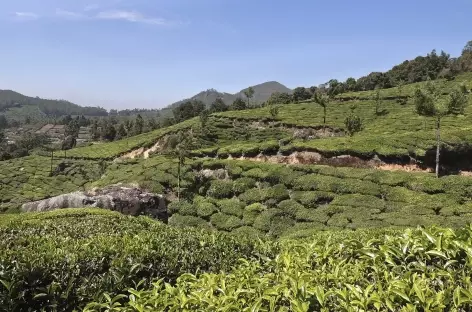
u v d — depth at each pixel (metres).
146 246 7.93
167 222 34.06
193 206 34.38
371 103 84.50
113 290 6.81
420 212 27.03
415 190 30.16
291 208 30.45
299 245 6.69
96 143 111.38
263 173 35.94
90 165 75.31
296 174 34.53
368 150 38.62
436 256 4.91
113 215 14.38
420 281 4.31
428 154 36.31
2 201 59.91
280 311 4.30
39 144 116.69
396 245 5.34
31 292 6.68
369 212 27.70
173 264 7.54
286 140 47.03
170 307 4.89
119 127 122.19
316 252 5.86
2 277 6.52
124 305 5.96
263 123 73.69
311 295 4.50
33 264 6.92
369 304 4.32
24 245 8.77
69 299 6.81
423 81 99.81
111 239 8.66
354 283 4.82
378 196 30.25
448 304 4.06
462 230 5.25
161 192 38.09
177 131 73.25
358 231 11.05
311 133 65.94
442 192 29.23
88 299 6.83
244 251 8.11
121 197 32.59
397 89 89.69
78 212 15.05
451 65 105.06
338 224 26.84
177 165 42.81
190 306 4.82
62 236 9.91
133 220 13.11
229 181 37.28
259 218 30.30
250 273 5.57
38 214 15.06
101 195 32.47
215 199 35.56
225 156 45.75
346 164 38.91
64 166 75.44
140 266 7.29
